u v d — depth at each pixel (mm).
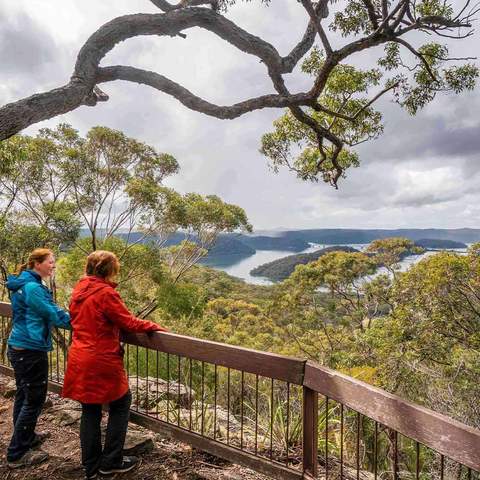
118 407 2914
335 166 5652
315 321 25641
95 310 2758
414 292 15383
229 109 4469
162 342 3322
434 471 7125
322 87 4402
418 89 5105
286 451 3494
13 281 3092
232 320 33469
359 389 2293
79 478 2992
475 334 13078
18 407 3287
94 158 19938
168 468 3119
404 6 4008
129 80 4320
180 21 4160
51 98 3648
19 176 16969
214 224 22406
